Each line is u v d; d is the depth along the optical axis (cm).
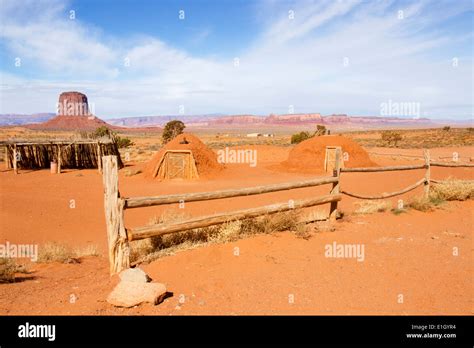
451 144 6356
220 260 580
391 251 635
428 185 1145
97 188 2105
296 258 594
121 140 5806
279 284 489
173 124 6069
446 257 605
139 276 461
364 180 2239
